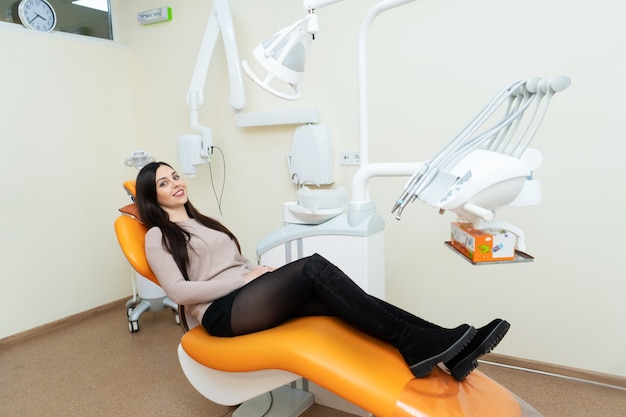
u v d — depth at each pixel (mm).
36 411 1881
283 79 1522
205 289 1514
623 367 1939
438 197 1137
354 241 1677
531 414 1227
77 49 2893
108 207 3107
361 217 1688
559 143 1935
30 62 2643
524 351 2127
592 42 1835
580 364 2018
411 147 2266
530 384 1983
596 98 1854
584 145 1896
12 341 2580
